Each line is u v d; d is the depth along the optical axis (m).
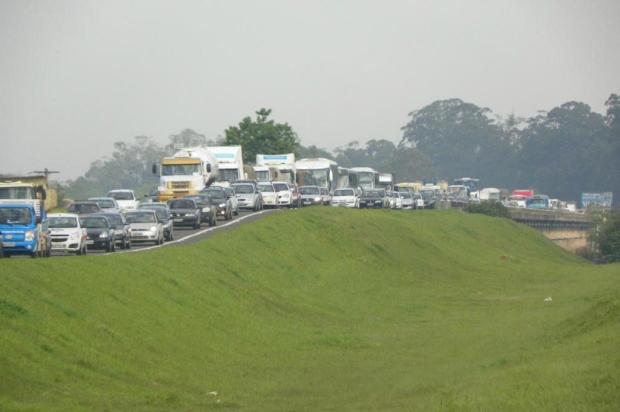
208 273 140.50
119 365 83.69
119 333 92.81
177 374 87.62
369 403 73.50
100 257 118.44
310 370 97.69
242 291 140.62
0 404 62.50
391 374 91.50
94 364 80.94
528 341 102.88
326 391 83.62
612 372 67.00
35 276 95.25
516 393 65.31
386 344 119.38
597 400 60.59
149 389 79.31
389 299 175.12
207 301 123.19
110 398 72.75
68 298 94.19
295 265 182.38
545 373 71.62
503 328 125.50
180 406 74.19
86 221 154.12
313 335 123.50
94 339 87.62
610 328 91.06
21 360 73.75
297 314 141.75
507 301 175.00
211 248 160.75
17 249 125.69
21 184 145.88
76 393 71.88
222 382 87.12
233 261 158.75
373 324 142.75
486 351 101.31
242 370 95.25
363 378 90.69
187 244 164.38
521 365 80.25
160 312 107.31
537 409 60.34
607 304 103.50
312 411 71.38
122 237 159.25
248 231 191.62
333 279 184.38
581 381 66.25
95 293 100.62
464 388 72.12
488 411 61.69
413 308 164.88
